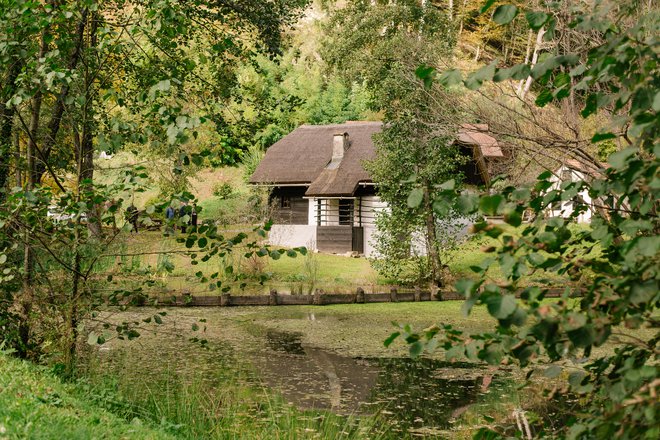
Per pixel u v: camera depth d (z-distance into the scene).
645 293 2.78
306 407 10.36
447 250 27.83
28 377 6.86
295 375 12.79
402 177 26.77
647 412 2.66
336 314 21.97
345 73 47.84
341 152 40.06
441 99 14.62
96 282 8.84
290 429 8.78
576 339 2.88
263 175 40.03
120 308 8.92
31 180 9.41
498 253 3.15
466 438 8.87
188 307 23.08
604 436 2.86
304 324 19.75
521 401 10.52
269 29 14.87
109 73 9.38
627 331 11.09
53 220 8.30
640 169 2.85
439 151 25.97
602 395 3.29
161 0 7.91
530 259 3.15
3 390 5.89
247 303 23.91
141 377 11.40
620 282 2.85
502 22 3.24
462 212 3.22
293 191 40.22
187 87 10.98
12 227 8.06
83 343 10.07
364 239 37.66
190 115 7.12
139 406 8.05
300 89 61.66
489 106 11.75
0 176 10.48
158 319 8.74
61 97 8.77
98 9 9.02
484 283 3.05
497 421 9.38
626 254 2.81
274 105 11.81
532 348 3.16
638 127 2.90
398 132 26.58
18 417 5.04
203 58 9.15
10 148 9.41
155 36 8.75
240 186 50.97
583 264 3.31
